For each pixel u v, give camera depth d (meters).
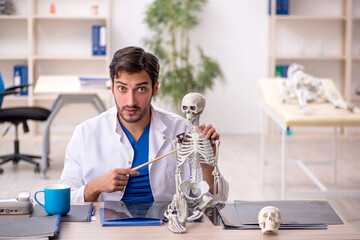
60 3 6.06
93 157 1.90
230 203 1.71
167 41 6.11
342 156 5.38
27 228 1.44
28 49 5.84
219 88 6.34
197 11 5.82
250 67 6.32
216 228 1.51
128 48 1.67
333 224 1.55
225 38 6.25
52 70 6.19
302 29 6.35
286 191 3.66
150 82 1.68
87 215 1.58
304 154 5.43
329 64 6.39
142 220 1.55
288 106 3.91
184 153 1.59
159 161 1.90
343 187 4.31
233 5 6.21
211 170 1.81
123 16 6.11
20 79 5.88
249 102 6.39
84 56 5.88
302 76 4.09
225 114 6.39
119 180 1.74
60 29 6.12
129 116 1.69
